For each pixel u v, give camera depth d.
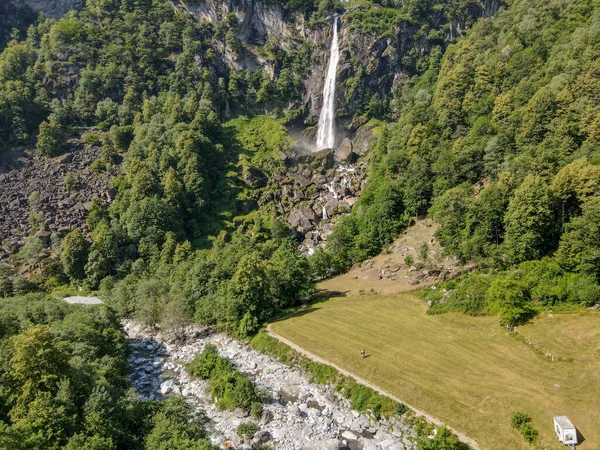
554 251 78.38
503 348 64.19
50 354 51.09
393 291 91.19
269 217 148.12
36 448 41.12
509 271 79.12
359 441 53.41
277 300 93.12
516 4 163.12
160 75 195.12
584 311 66.12
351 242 117.69
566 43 115.12
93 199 137.12
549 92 97.25
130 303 103.31
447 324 73.56
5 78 174.12
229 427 56.94
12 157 153.88
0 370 52.78
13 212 136.00
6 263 122.00
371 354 68.75
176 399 60.97
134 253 127.19
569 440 46.44
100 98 182.12
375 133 190.62
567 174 78.00
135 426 52.16
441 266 93.81
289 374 69.94
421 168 117.81
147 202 131.00
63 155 156.75
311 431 55.06
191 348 84.31
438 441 47.81
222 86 197.75
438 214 103.12
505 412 52.38
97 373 59.06
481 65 130.75
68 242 121.31
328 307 89.38
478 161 108.31
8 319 73.88
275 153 173.50
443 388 58.19
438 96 140.25
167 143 156.38
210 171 158.00
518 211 80.31
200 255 119.00
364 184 154.88
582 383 54.25
